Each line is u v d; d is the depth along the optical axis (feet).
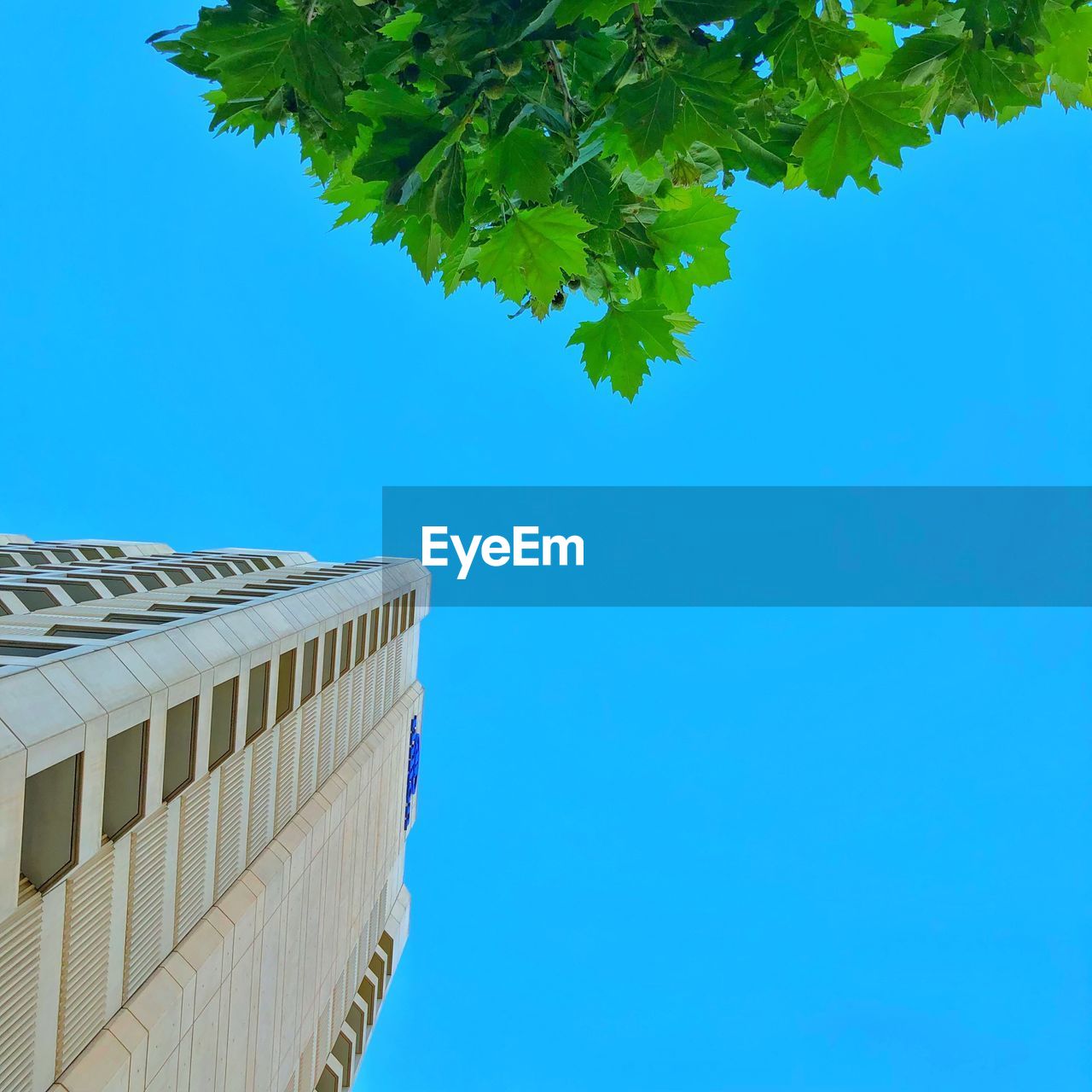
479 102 12.51
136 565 161.89
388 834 191.62
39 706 56.29
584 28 11.88
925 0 13.35
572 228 12.68
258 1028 102.37
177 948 82.38
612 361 16.25
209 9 11.63
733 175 14.92
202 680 80.18
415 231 13.51
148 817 73.46
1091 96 13.92
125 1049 67.97
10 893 52.01
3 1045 54.39
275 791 111.24
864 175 13.03
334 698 141.18
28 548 175.42
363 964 172.55
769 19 12.19
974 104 13.99
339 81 12.16
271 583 150.10
